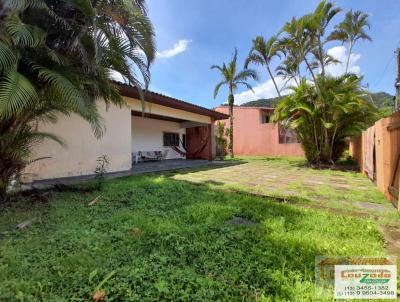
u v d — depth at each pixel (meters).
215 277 1.82
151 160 12.95
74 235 2.52
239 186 5.68
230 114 15.08
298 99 10.14
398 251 2.35
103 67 4.13
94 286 1.67
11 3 2.75
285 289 1.69
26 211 3.32
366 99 9.76
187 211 3.41
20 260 1.99
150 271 1.86
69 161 6.50
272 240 2.46
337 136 10.38
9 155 3.71
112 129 7.62
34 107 3.63
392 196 4.17
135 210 3.46
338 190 5.37
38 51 3.37
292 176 7.48
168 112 10.23
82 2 3.32
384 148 4.75
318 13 9.59
